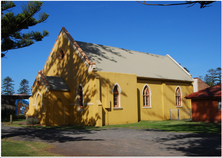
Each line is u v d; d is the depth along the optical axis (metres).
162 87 31.48
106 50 30.78
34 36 15.95
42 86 25.45
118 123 24.95
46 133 17.16
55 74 30.23
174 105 33.00
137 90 28.39
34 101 27.33
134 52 35.41
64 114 25.97
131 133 16.72
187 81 35.34
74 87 26.05
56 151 10.51
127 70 27.84
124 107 25.80
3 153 9.87
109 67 26.28
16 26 14.62
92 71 23.50
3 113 33.91
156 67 33.88
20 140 13.70
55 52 30.64
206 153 9.88
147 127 20.86
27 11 14.61
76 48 26.14
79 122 24.92
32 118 25.38
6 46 15.13
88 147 11.45
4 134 16.58
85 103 24.12
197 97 24.38
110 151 10.48
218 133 15.82
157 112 30.52
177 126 20.84
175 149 10.78
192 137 14.23
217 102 23.33
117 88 25.67
